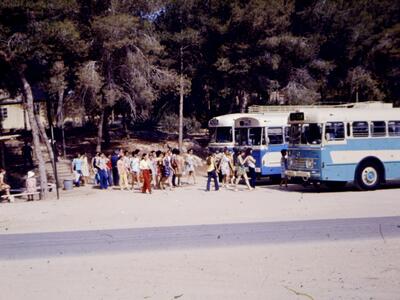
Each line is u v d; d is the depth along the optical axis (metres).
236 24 34.06
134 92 32.69
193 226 12.40
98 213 15.27
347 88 40.84
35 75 24.31
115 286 7.59
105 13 30.95
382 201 15.87
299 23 37.88
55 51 21.88
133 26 30.36
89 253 9.77
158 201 17.81
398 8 39.75
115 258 9.30
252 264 8.59
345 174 18.50
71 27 21.45
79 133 46.38
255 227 11.95
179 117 38.34
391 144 19.19
